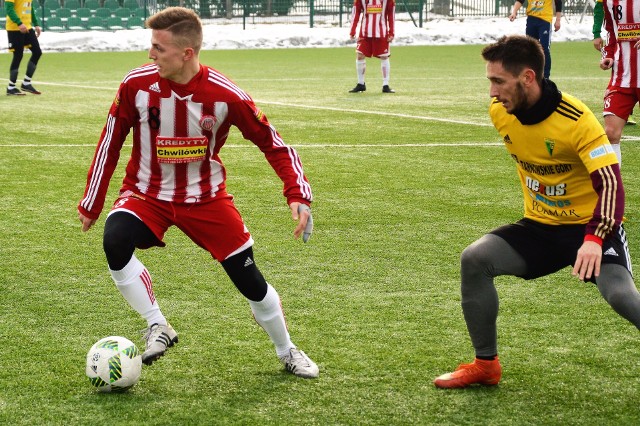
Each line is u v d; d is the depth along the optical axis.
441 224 13.58
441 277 11.02
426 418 7.11
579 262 6.70
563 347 8.69
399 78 39.03
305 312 9.77
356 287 10.66
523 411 7.25
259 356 8.50
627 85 15.40
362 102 29.69
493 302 7.47
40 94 32.72
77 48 61.84
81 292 10.51
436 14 77.56
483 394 7.59
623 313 6.91
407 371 8.11
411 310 9.83
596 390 7.67
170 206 7.79
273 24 73.31
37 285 10.76
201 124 7.52
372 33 32.41
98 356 7.54
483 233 13.05
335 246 12.43
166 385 7.79
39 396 7.53
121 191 7.98
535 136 7.13
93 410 7.25
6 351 8.61
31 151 20.17
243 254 7.82
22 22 31.69
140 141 7.70
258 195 15.64
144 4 69.38
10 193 15.80
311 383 7.84
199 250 12.27
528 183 7.52
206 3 73.69
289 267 11.48
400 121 24.86
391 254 12.02
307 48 63.88
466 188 16.05
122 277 7.70
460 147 20.45
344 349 8.66
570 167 7.15
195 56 7.36
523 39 6.90
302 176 7.73
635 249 12.18
